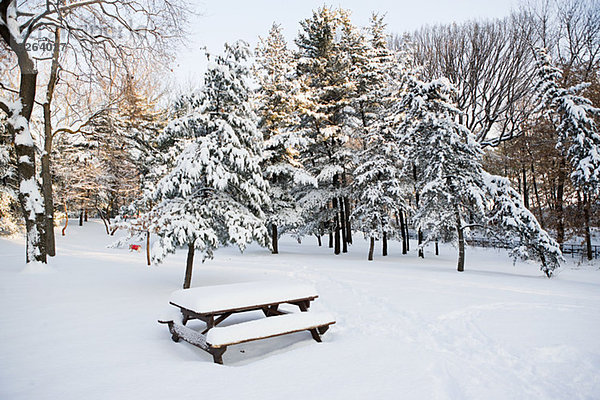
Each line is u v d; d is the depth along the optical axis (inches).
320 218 1000.9
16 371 179.8
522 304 333.1
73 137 1267.2
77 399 149.2
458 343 229.9
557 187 989.8
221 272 548.7
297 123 896.9
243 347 234.4
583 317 286.2
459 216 657.6
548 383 174.1
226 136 402.9
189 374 177.6
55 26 549.3
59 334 242.4
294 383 166.9
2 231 976.3
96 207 1364.4
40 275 472.4
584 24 1071.6
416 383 166.7
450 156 666.2
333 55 949.8
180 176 400.2
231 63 428.1
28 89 515.5
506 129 1360.7
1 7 482.9
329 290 412.8
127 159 1076.5
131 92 686.5
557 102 769.6
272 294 245.3
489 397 160.1
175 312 246.1
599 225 873.5
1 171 920.3
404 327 267.1
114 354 205.9
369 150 835.4
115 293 378.9
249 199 444.1
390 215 905.5
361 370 183.8
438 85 685.9
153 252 368.5
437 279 496.1
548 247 573.3
